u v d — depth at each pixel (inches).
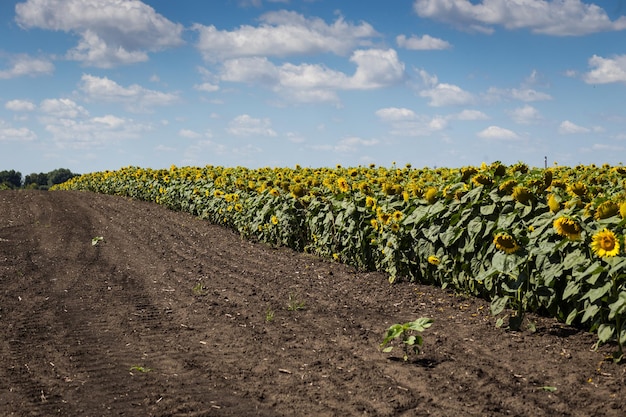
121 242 531.5
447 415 168.7
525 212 255.1
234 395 189.8
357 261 386.0
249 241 522.6
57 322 282.8
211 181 706.2
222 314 290.2
